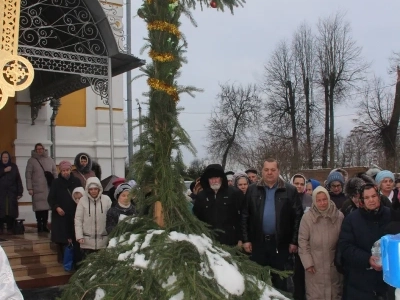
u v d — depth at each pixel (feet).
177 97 12.19
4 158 30.50
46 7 33.04
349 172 47.93
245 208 18.02
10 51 18.34
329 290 16.42
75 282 11.08
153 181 11.95
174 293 9.75
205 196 17.62
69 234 24.94
